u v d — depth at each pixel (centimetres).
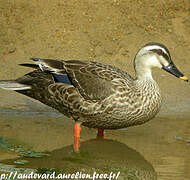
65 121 1354
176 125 1336
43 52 1686
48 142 1189
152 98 1195
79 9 1853
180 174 1018
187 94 1557
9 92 1516
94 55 1695
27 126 1295
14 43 1711
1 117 1348
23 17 1798
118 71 1238
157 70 1705
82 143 1205
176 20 1886
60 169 1049
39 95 1247
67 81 1209
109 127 1223
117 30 1798
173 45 1791
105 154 1141
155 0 1922
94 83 1181
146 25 1842
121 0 1911
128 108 1163
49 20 1806
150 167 1060
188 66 1708
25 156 1098
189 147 1175
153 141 1220
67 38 1750
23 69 1614
